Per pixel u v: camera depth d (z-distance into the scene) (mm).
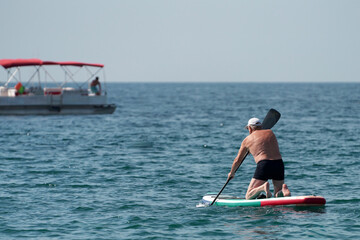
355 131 96062
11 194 41125
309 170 52375
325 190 42250
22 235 29875
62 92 130500
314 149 69312
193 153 66188
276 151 35906
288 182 46031
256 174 35938
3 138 83562
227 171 52406
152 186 44562
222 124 113938
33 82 130875
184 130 98938
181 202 38219
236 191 42906
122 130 98312
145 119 127375
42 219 33375
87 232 30422
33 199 39344
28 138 83812
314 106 198375
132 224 32062
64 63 129125
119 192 42031
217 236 29406
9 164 57062
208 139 82875
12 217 33875
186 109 176875
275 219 32406
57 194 41219
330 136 86688
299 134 90125
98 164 56906
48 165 56312
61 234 30047
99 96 135125
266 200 35281
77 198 39750
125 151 68125
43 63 126125
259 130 36719
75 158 61625
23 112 127000
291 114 148500
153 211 35344
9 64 123000
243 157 36875
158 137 85562
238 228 30812
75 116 130375
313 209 34750
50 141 79875
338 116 139500
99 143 77188
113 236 29609
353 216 32969
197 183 46094
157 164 56938
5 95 128250
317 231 29891
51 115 130125
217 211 34875
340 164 56219
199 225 31625
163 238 29172
